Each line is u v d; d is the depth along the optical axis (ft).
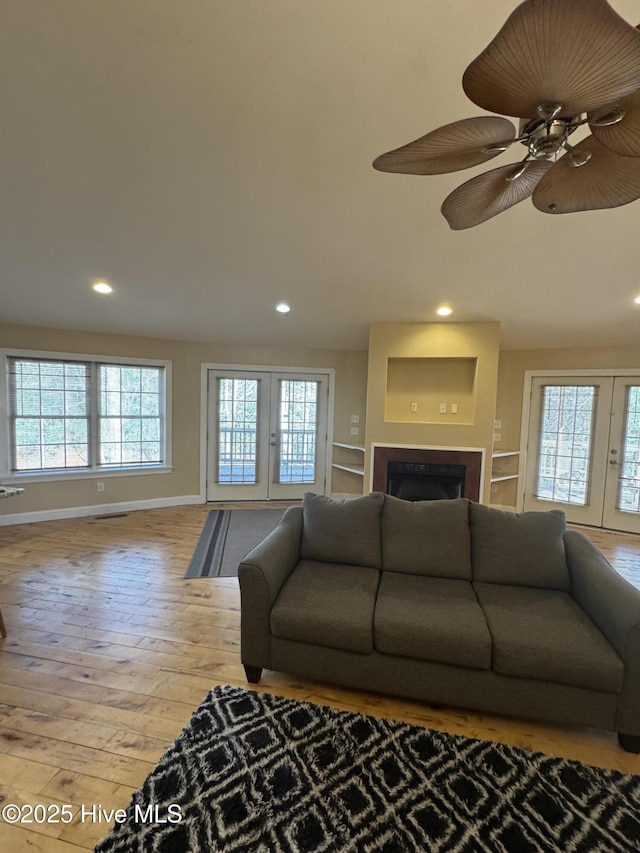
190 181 8.07
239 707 6.38
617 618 5.82
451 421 15.92
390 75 5.73
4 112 6.47
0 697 6.48
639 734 5.60
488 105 3.36
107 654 7.63
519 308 13.44
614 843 4.49
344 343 18.25
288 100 6.19
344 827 4.61
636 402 15.42
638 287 11.58
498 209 5.26
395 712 6.37
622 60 2.76
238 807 4.81
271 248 10.48
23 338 14.83
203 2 4.87
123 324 15.57
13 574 10.98
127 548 12.96
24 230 9.66
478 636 6.03
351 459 19.65
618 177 4.46
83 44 5.42
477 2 4.83
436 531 8.13
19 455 15.10
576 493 16.71
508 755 5.61
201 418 18.33
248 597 6.79
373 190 8.25
